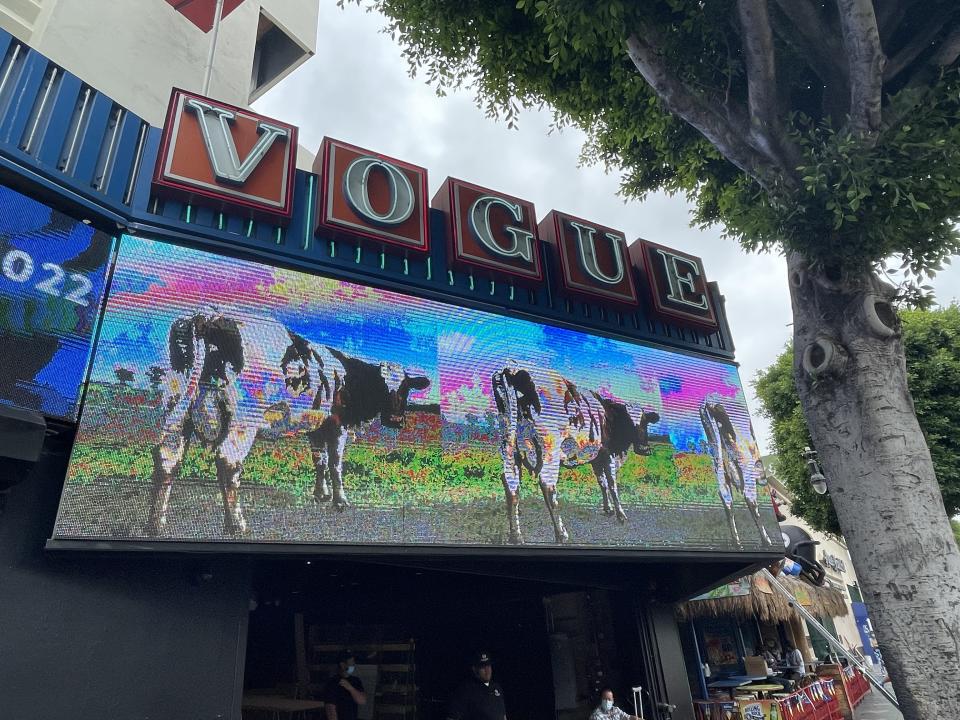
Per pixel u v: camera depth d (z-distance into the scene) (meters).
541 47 7.63
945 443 12.43
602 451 8.34
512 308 8.49
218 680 5.39
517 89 8.48
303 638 11.09
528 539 7.25
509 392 7.90
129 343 5.69
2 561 4.71
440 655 11.73
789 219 6.04
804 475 14.38
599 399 8.66
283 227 7.16
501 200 8.91
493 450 7.45
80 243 5.76
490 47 7.81
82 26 9.43
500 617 12.02
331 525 6.09
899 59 6.78
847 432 5.94
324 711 9.12
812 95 8.17
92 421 5.27
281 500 5.92
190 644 5.36
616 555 7.77
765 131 6.40
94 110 6.41
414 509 6.64
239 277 6.58
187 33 11.12
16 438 4.56
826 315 6.34
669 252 10.51
